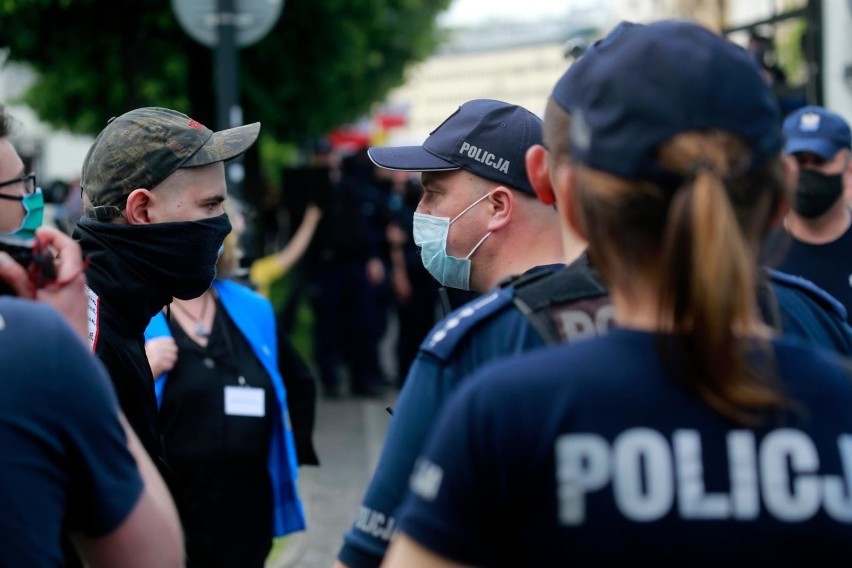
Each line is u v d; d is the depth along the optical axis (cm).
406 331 1254
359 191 1194
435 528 160
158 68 1146
